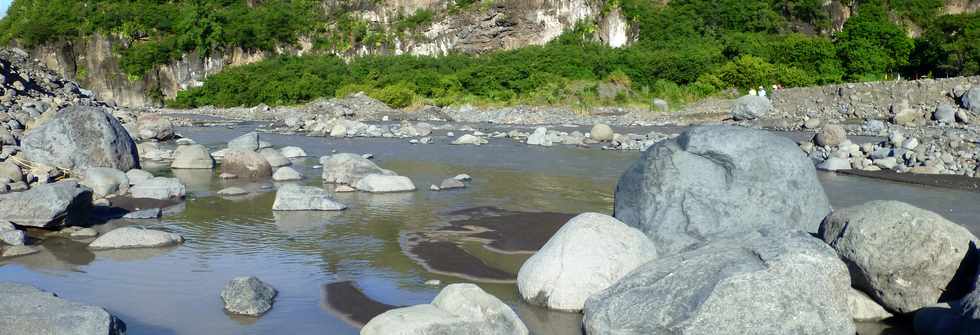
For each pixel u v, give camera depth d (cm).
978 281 676
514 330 699
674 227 956
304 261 1004
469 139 2778
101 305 809
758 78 4941
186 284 891
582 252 817
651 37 6781
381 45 7719
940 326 686
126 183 1548
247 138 2408
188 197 1511
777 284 673
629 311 705
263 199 1493
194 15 8012
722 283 673
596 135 2870
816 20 6788
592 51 6044
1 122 2255
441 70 6259
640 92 5012
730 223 945
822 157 2152
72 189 1177
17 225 1128
